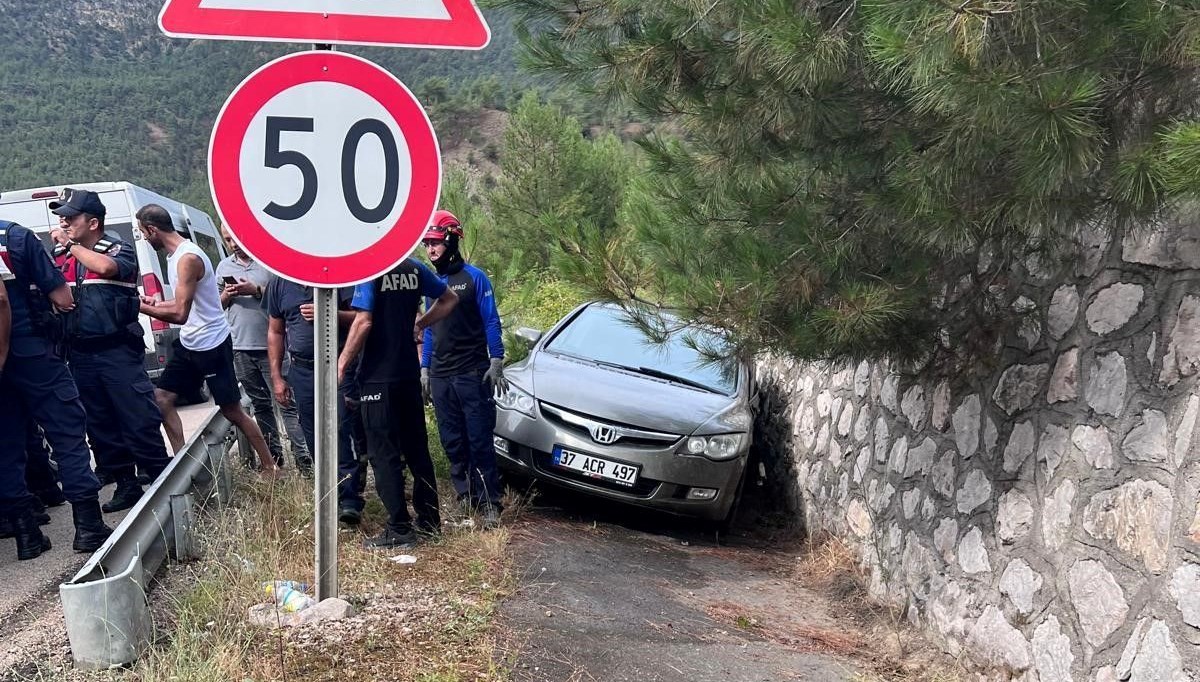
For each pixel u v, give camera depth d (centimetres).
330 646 355
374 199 360
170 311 599
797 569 634
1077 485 371
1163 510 316
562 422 666
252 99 348
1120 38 301
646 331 502
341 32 352
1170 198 297
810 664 429
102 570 361
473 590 444
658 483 655
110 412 569
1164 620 308
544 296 1245
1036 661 378
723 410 700
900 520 538
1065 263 399
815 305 448
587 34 465
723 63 431
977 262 459
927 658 459
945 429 498
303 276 358
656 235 486
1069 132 287
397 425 505
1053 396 399
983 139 326
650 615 461
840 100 406
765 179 449
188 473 508
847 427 674
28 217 1139
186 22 342
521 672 354
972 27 278
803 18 359
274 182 353
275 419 741
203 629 370
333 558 390
